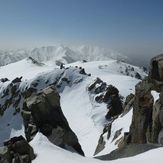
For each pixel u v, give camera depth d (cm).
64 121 5128
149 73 6053
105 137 9569
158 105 5106
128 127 8500
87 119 17625
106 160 3853
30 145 3841
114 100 18438
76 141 5059
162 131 4822
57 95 5162
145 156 3612
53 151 3772
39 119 4938
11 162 3378
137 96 5950
